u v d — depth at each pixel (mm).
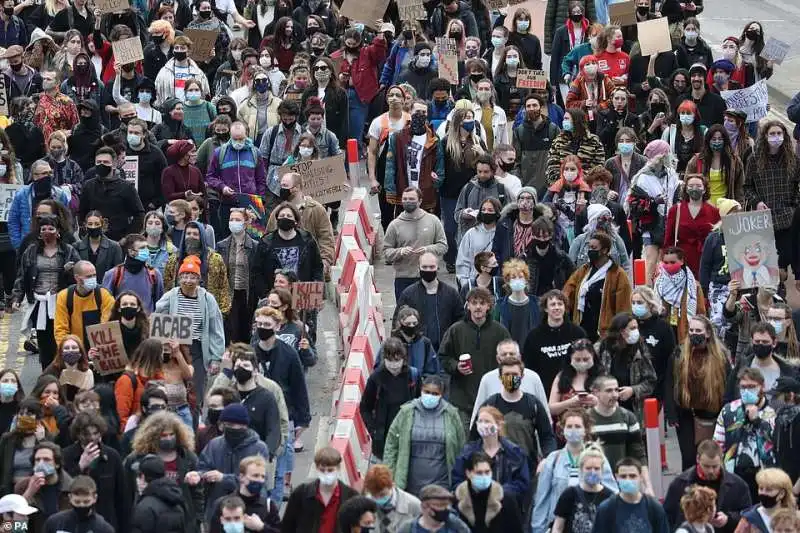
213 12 72375
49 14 73188
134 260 47125
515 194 53031
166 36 67625
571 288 46469
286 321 45281
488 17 71375
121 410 40844
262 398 39875
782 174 53812
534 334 42844
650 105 60031
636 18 67562
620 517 35250
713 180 53594
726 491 36969
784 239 54281
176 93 64375
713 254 48094
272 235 48531
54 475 37438
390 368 41031
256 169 55250
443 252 49562
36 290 48469
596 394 38594
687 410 42188
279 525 36438
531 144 57719
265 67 65312
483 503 35938
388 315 54094
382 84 66188
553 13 69938
